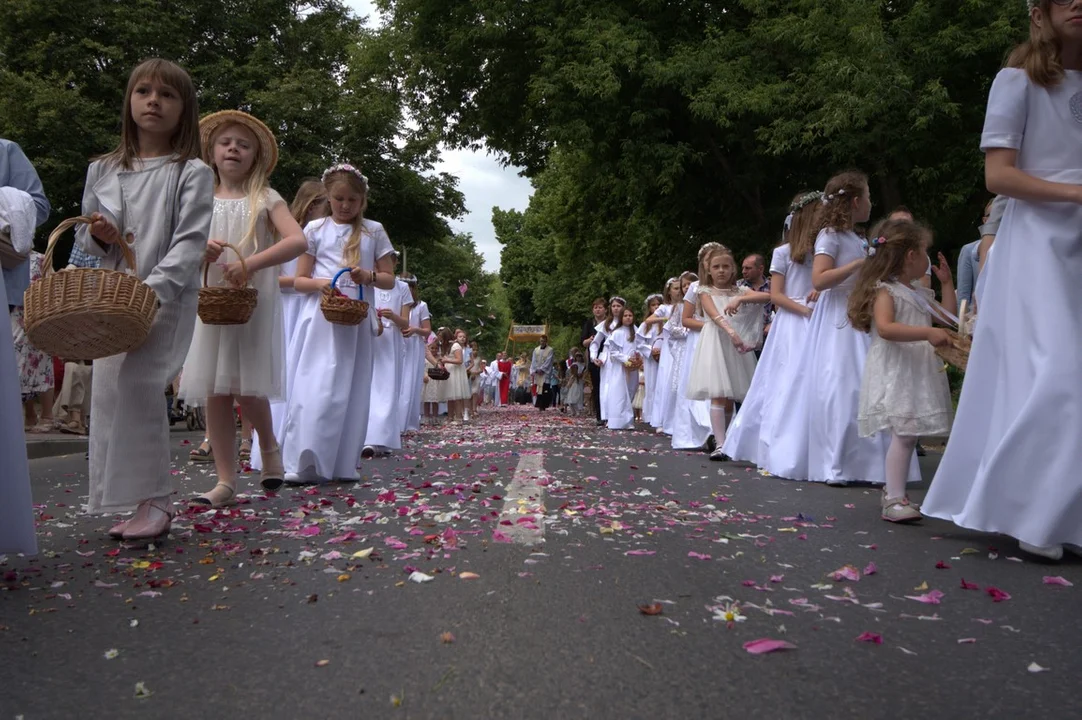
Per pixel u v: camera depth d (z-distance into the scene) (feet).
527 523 15.08
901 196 58.23
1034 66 13.70
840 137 53.01
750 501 18.74
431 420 59.36
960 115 52.54
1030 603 10.57
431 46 75.61
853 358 21.95
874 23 50.19
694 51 59.26
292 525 15.11
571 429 51.26
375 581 11.28
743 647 8.75
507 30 68.69
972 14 50.42
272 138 18.38
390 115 86.53
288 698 7.52
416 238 100.12
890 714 7.23
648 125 61.93
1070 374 12.87
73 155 74.69
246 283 16.67
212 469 25.25
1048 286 13.33
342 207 21.76
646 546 13.48
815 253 22.75
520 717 7.12
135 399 13.67
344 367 20.85
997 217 15.11
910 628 9.48
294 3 94.02
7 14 77.77
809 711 7.27
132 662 8.42
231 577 11.60
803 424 22.98
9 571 11.96
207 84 84.69
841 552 13.37
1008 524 13.07
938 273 23.43
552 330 196.34
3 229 14.32
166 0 84.94
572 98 62.54
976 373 14.17
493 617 9.68
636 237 86.53
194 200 13.89
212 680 7.95
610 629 9.27
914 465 20.86
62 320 11.39
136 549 13.32
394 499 18.04
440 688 7.69
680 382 34.37
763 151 56.85
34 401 40.34
